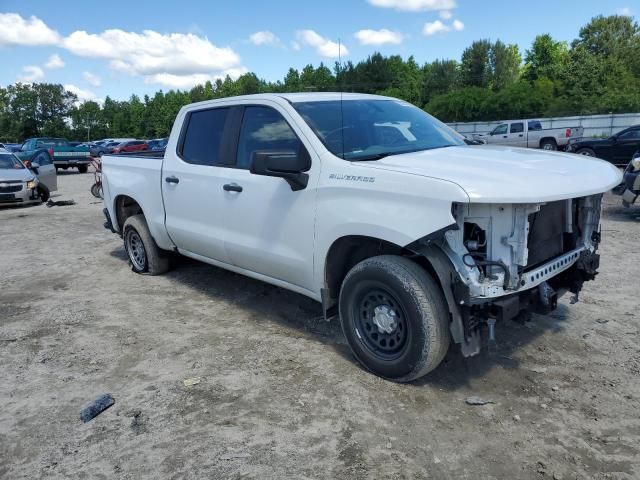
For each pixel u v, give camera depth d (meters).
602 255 6.89
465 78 72.44
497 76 72.00
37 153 16.16
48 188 15.80
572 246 3.95
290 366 4.02
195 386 3.76
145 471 2.88
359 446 3.03
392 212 3.38
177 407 3.50
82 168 29.72
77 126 103.88
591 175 3.61
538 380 3.72
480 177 3.21
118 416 3.42
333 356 4.16
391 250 3.77
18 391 3.79
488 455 2.94
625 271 6.14
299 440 3.10
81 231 10.05
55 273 6.96
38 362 4.25
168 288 6.07
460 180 3.14
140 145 39.25
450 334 3.44
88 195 16.88
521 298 3.50
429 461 2.90
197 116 5.36
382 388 3.65
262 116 4.57
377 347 3.76
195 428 3.25
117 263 7.37
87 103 105.75
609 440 3.04
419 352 3.42
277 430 3.20
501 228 3.23
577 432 3.13
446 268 3.27
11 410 3.55
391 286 3.48
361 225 3.57
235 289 5.93
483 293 3.22
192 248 5.51
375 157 3.95
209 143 5.13
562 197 3.21
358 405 3.45
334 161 3.84
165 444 3.11
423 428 3.19
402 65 64.88
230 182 4.71
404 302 3.42
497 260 3.26
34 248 8.60
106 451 3.07
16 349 4.52
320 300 4.16
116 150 37.69
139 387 3.78
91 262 7.49
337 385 3.70
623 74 54.97
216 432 3.20
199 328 4.85
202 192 5.09
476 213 3.22
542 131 29.03
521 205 3.19
